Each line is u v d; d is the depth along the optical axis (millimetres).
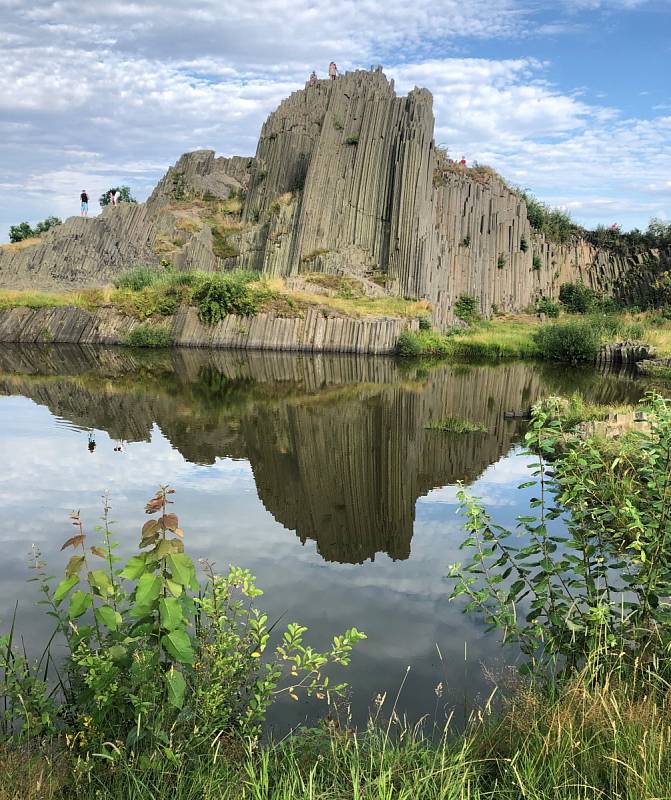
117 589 5555
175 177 76500
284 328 42344
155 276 49500
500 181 65000
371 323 42031
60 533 10617
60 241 58312
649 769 4012
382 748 4922
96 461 15242
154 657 4656
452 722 5816
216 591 5652
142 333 43000
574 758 4285
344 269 51344
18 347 42125
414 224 51125
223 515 11766
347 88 57844
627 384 29531
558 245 66375
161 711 4699
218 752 4715
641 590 5996
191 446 16891
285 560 9828
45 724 4984
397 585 8945
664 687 5176
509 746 4680
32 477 13875
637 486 8227
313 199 54812
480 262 57750
